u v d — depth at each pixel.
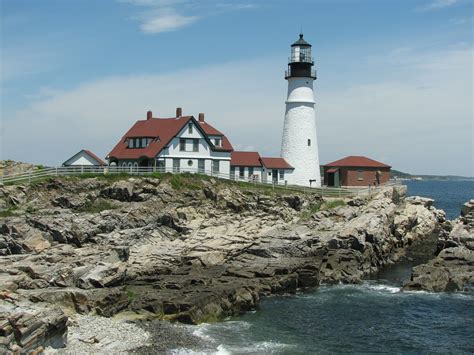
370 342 35.47
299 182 80.88
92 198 58.03
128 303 38.09
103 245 50.06
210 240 53.47
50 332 29.61
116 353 30.36
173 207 60.09
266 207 65.12
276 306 42.78
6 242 47.62
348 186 84.06
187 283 42.50
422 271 49.81
